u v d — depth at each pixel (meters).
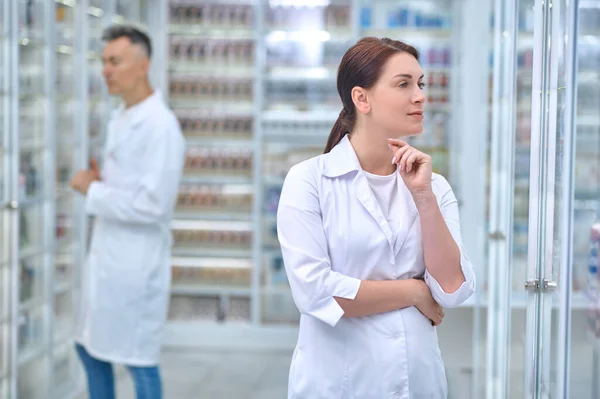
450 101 6.77
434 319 2.03
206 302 7.00
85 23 5.05
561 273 2.04
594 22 2.90
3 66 4.13
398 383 1.99
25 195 4.39
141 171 4.12
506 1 3.32
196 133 7.00
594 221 4.02
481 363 3.87
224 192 7.00
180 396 5.26
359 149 2.06
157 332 4.21
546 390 2.25
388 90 1.96
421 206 1.95
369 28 6.85
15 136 4.16
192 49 6.95
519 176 2.94
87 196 4.09
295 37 6.93
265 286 6.99
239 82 6.97
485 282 3.88
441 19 6.79
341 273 2.03
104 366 4.30
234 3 6.90
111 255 4.14
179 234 7.02
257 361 6.29
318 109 6.95
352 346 2.00
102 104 5.60
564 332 2.04
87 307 4.20
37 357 4.63
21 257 4.34
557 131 2.12
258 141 6.86
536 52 2.26
